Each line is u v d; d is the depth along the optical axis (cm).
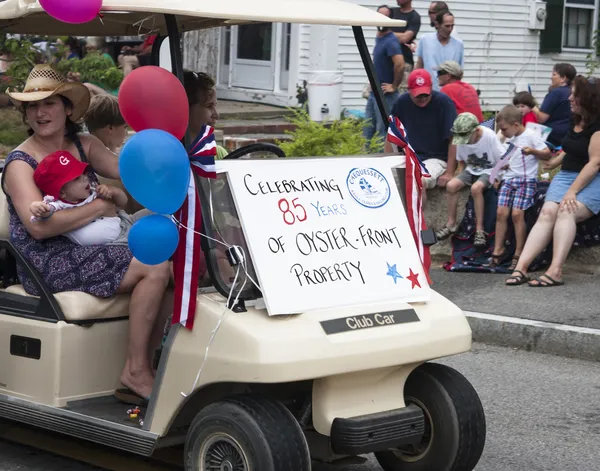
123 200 484
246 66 1595
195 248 388
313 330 384
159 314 455
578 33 1795
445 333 416
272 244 395
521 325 712
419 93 906
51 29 522
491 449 520
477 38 1678
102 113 523
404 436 409
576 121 795
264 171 406
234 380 376
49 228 452
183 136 396
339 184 423
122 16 470
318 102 1398
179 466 472
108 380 452
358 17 440
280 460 376
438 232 903
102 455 488
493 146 856
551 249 830
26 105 473
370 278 413
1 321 463
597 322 712
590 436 540
